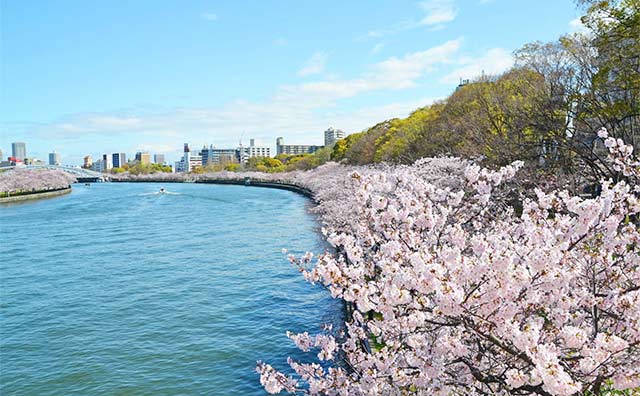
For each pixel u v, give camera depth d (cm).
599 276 709
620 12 1800
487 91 3347
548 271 539
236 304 1955
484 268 523
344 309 1738
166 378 1348
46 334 1697
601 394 562
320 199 4441
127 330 1714
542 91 2345
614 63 1845
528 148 2047
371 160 6197
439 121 4144
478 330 533
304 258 780
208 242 3431
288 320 1738
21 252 3172
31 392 1300
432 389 566
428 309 567
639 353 549
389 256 657
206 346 1545
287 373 1327
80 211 5853
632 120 1958
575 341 510
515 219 1084
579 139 1942
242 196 7700
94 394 1277
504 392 559
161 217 5103
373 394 667
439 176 2411
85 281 2397
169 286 2267
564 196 733
